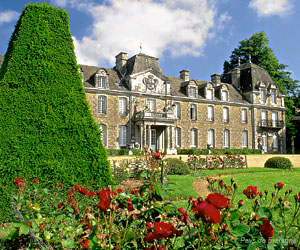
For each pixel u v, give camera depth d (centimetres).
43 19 682
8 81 615
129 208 302
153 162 378
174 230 237
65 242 287
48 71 642
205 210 202
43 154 595
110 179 641
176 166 1461
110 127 2858
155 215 317
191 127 3394
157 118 2934
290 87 4438
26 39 655
